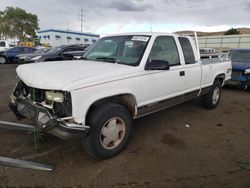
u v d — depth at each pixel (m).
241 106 6.78
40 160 3.44
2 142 3.96
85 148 3.33
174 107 6.38
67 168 3.26
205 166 3.39
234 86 9.70
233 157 3.68
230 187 2.95
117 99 3.71
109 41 4.55
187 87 4.84
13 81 10.16
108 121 3.37
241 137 4.48
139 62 3.78
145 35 4.18
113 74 3.37
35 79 3.19
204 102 6.13
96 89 3.13
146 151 3.79
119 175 3.13
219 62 6.07
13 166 3.17
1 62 19.33
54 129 3.02
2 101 6.57
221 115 5.82
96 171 3.21
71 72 3.27
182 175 3.16
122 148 3.67
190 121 5.31
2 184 2.89
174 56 4.53
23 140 4.05
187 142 4.19
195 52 5.11
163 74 4.13
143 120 5.30
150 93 3.94
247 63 9.10
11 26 62.41
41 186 2.87
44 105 3.18
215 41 41.09
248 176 3.18
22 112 3.58
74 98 2.92
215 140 4.31
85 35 49.78
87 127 3.05
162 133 4.57
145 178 3.08
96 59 4.35
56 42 45.62
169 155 3.69
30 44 44.53
